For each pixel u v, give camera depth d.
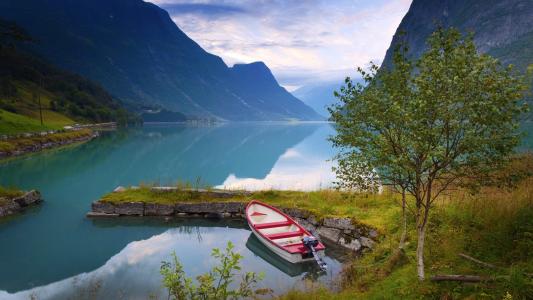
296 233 16.47
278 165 44.66
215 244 17.16
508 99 7.04
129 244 17.11
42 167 41.62
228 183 33.25
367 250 14.76
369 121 9.32
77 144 70.44
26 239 17.73
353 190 20.25
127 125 178.25
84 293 12.29
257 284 12.76
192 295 7.21
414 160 8.59
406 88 8.38
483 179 8.32
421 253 8.73
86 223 20.22
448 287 8.06
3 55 167.12
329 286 12.13
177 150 62.78
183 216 21.12
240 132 129.62
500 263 8.38
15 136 58.09
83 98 166.88
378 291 9.41
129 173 38.69
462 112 7.43
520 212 9.88
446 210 12.88
